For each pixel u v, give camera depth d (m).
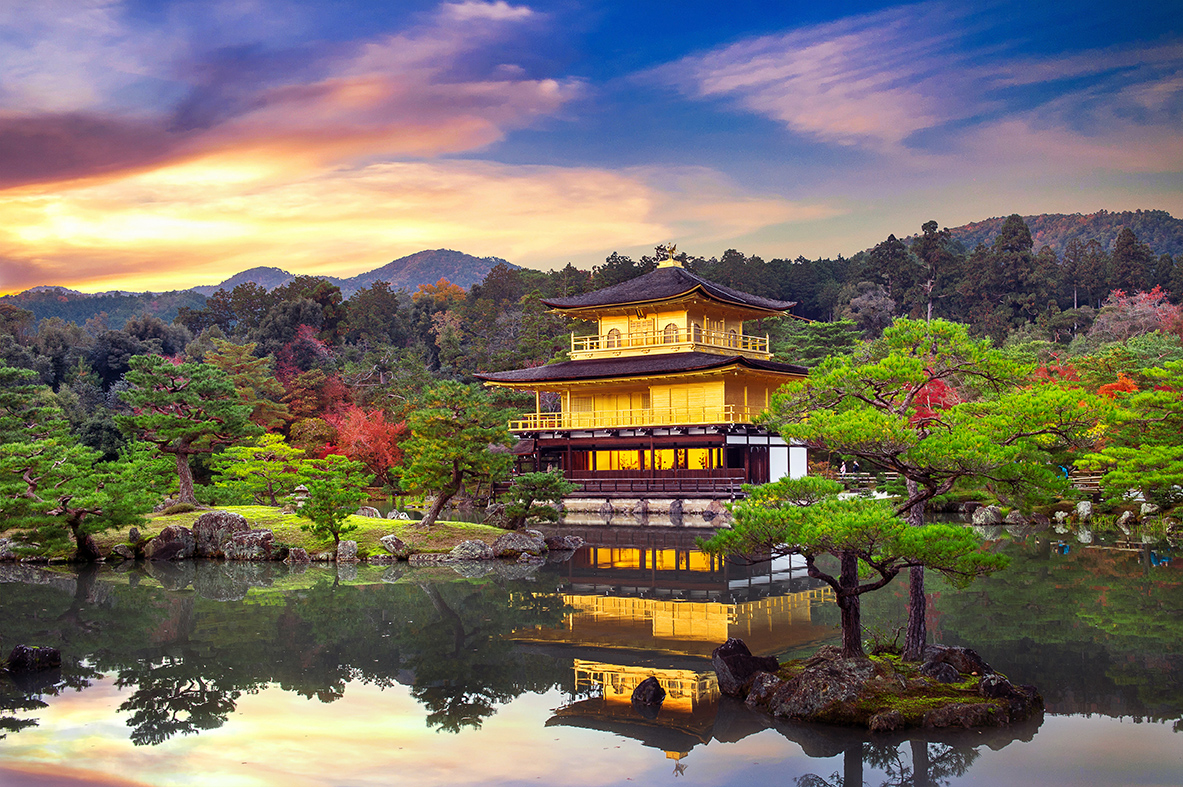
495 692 22.94
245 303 166.38
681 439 71.62
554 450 81.06
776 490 20.44
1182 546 46.50
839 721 19.58
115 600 36.19
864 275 168.25
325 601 35.84
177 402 53.50
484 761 18.11
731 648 22.67
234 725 20.52
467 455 50.59
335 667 25.62
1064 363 101.81
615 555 50.53
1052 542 48.75
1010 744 18.23
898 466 20.06
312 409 103.50
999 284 155.88
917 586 22.11
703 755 18.20
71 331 120.62
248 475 66.69
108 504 45.50
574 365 80.62
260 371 104.75
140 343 118.69
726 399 72.50
